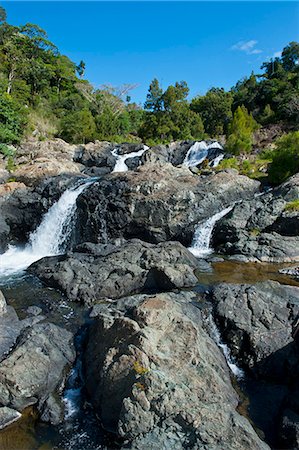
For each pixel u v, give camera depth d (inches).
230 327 430.3
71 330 461.7
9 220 927.0
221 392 315.6
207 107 2169.0
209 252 757.9
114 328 375.2
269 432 306.8
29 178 1019.3
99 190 854.5
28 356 369.4
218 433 270.2
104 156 1428.4
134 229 829.8
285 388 360.8
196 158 1443.2
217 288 506.9
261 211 769.6
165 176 869.8
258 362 389.1
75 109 2140.7
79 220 871.1
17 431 321.7
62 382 376.8
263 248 685.3
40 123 1766.7
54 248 896.9
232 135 1336.1
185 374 318.3
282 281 570.3
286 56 2561.5
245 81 2618.1
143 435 276.7
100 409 331.9
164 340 347.3
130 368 319.3
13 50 1951.3
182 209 807.1
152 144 1820.9
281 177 932.6
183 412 279.4
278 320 423.8
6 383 341.4
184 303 458.6
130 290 556.7
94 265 607.8
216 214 832.3
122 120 2246.6
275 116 1904.5
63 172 1036.5
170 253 626.8
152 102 2090.3
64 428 323.3
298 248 676.7
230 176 904.9
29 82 2101.4
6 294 570.3
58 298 551.8
